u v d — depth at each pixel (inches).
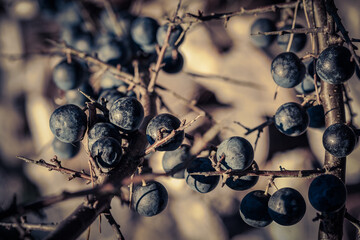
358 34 17.4
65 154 12.0
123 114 9.8
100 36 15.1
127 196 11.9
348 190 16.7
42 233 15.4
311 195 9.6
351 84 17.0
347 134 9.7
